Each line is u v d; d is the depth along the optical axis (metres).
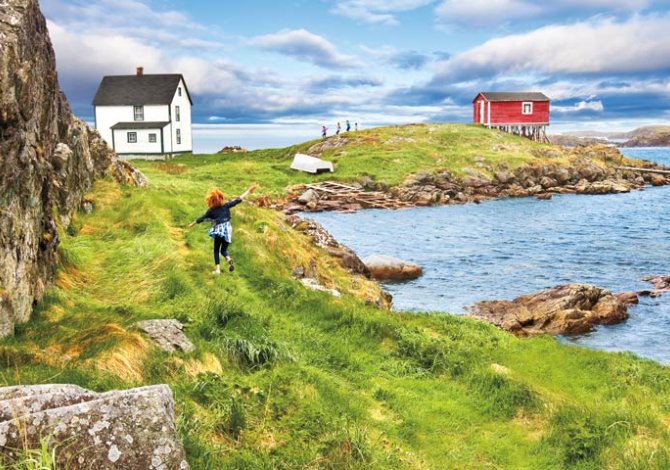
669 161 157.75
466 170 64.50
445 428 9.23
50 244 10.93
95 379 6.41
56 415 3.67
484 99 91.81
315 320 13.72
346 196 54.94
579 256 32.44
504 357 13.51
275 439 6.98
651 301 24.11
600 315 21.64
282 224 23.23
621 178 75.56
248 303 13.56
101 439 3.69
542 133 95.25
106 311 10.02
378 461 7.18
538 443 8.83
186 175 53.75
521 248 34.62
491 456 8.38
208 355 9.05
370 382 10.73
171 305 11.58
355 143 75.62
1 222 8.06
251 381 8.80
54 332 8.16
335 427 7.59
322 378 9.73
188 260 15.00
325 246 25.52
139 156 73.00
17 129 8.49
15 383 5.68
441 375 11.71
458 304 23.44
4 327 7.59
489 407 10.16
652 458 7.82
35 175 9.60
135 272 13.09
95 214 17.28
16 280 8.43
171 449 3.88
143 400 3.95
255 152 84.81
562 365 13.52
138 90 74.31
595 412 9.68
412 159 66.75
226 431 6.76
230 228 14.42
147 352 7.99
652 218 46.09
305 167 63.69
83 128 20.45
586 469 7.99
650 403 10.89
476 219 46.03
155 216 17.55
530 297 22.86
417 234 39.22
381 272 27.86
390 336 13.42
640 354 18.36
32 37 10.28
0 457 3.43
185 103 79.75
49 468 3.19
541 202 57.19
